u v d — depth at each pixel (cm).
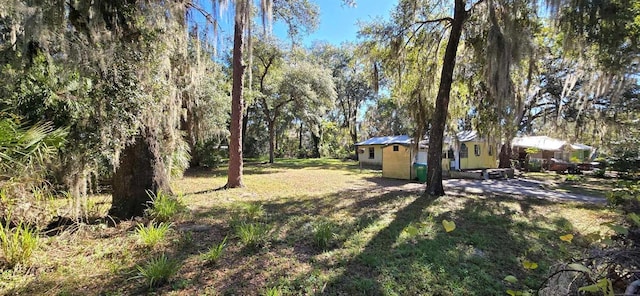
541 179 1173
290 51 1661
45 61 363
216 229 411
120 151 415
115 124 385
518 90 766
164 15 441
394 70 769
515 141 1563
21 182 288
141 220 425
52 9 333
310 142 3127
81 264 286
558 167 1479
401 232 400
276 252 329
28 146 275
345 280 266
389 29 725
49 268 274
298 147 3075
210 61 730
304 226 427
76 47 342
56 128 364
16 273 258
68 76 354
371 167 1725
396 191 769
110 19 385
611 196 385
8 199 286
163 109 510
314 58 2183
